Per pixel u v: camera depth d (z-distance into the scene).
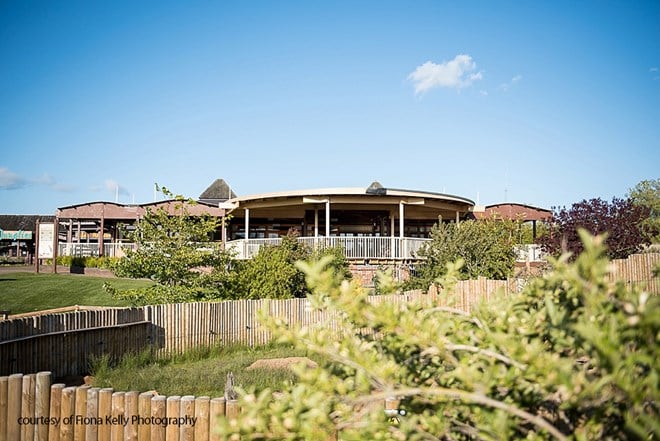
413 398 2.76
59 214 31.86
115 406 5.40
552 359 2.12
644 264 14.69
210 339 13.76
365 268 22.81
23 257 45.66
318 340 2.59
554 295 2.79
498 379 2.28
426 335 2.43
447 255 18.89
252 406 2.50
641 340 2.03
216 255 16.28
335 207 27.67
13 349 9.15
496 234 20.12
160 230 15.79
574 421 2.62
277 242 24.33
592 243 1.96
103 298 20.97
